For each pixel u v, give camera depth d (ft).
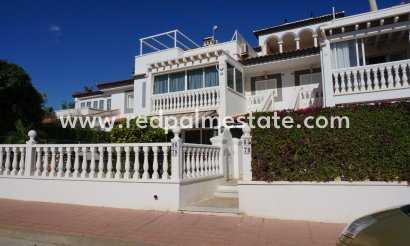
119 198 31.14
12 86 57.98
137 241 20.52
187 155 32.42
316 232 22.72
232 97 63.57
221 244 20.18
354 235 12.89
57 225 24.31
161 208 29.71
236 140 47.24
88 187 32.45
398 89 46.42
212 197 35.99
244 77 74.28
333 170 25.73
